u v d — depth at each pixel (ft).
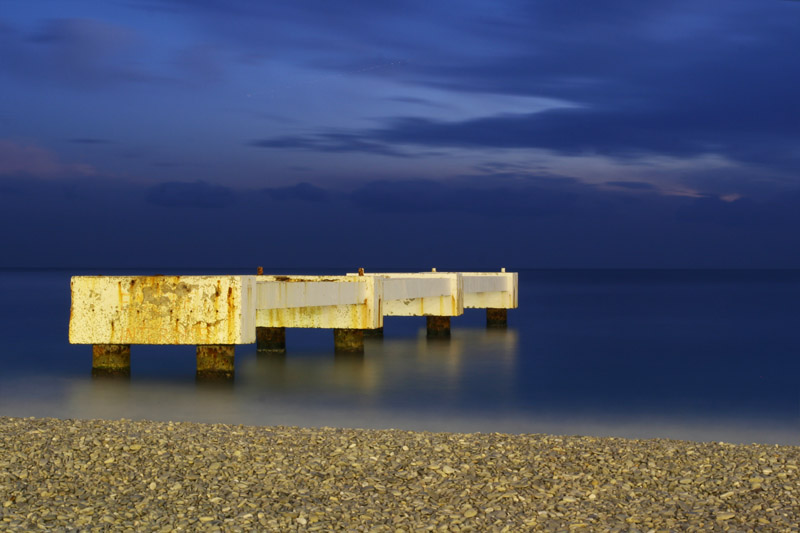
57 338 144.36
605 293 394.93
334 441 50.14
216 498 39.01
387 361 115.85
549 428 70.79
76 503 38.06
